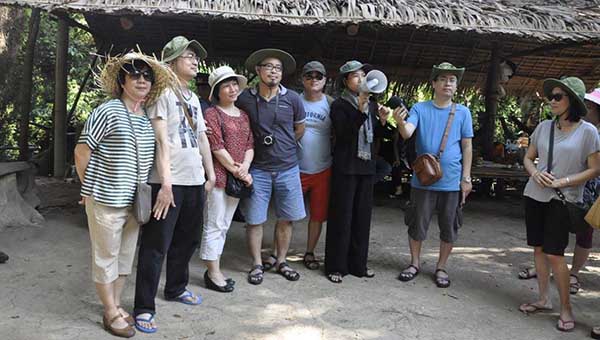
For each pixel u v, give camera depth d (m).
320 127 3.64
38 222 4.88
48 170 8.07
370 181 3.64
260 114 3.38
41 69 9.12
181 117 2.77
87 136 2.40
